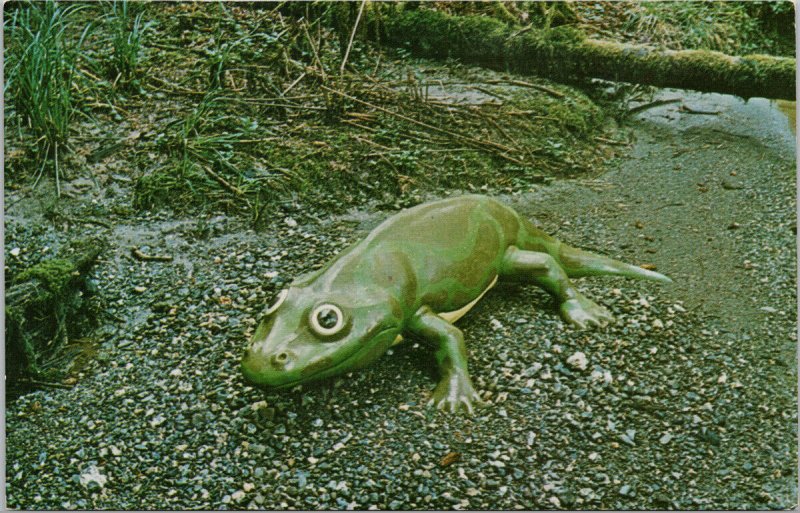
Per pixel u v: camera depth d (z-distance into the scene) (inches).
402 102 169.0
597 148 165.8
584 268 132.9
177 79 172.4
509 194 152.7
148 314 130.6
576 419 113.0
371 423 113.2
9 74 165.8
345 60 174.1
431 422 112.8
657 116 174.4
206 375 120.8
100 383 121.6
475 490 106.7
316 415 114.4
